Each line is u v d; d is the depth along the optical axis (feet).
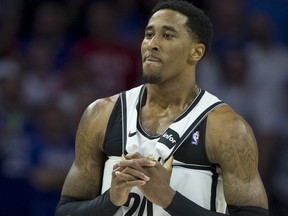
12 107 93.76
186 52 42.19
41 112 92.73
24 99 95.55
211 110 42.06
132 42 105.09
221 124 41.39
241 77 104.68
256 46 108.47
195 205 39.75
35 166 89.71
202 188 40.98
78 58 100.73
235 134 41.22
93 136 43.45
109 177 42.39
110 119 43.14
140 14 109.91
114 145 42.42
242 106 103.81
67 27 105.09
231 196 40.83
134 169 38.55
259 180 41.68
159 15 42.27
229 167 41.01
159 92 43.01
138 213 41.24
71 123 93.50
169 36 41.81
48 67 99.50
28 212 88.12
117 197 39.68
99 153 43.65
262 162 100.22
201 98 42.80
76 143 44.47
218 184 41.81
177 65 42.04
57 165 90.07
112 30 103.04
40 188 88.17
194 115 41.93
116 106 43.55
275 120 105.70
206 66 104.12
